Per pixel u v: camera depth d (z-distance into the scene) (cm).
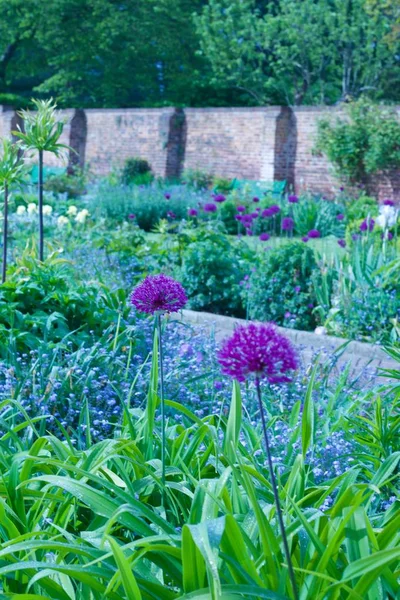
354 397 413
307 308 875
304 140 2497
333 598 179
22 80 4666
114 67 3931
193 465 277
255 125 2616
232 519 181
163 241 1141
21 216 1473
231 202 2016
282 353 157
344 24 3322
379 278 838
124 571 179
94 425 379
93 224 1468
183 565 184
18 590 216
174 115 2814
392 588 192
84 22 3834
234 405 259
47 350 450
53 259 684
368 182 2316
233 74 3684
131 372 453
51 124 645
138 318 552
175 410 397
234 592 172
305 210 1839
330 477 316
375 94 3459
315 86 3853
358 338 794
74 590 224
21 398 391
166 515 252
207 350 495
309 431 255
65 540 233
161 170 2847
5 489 244
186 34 3891
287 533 199
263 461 312
